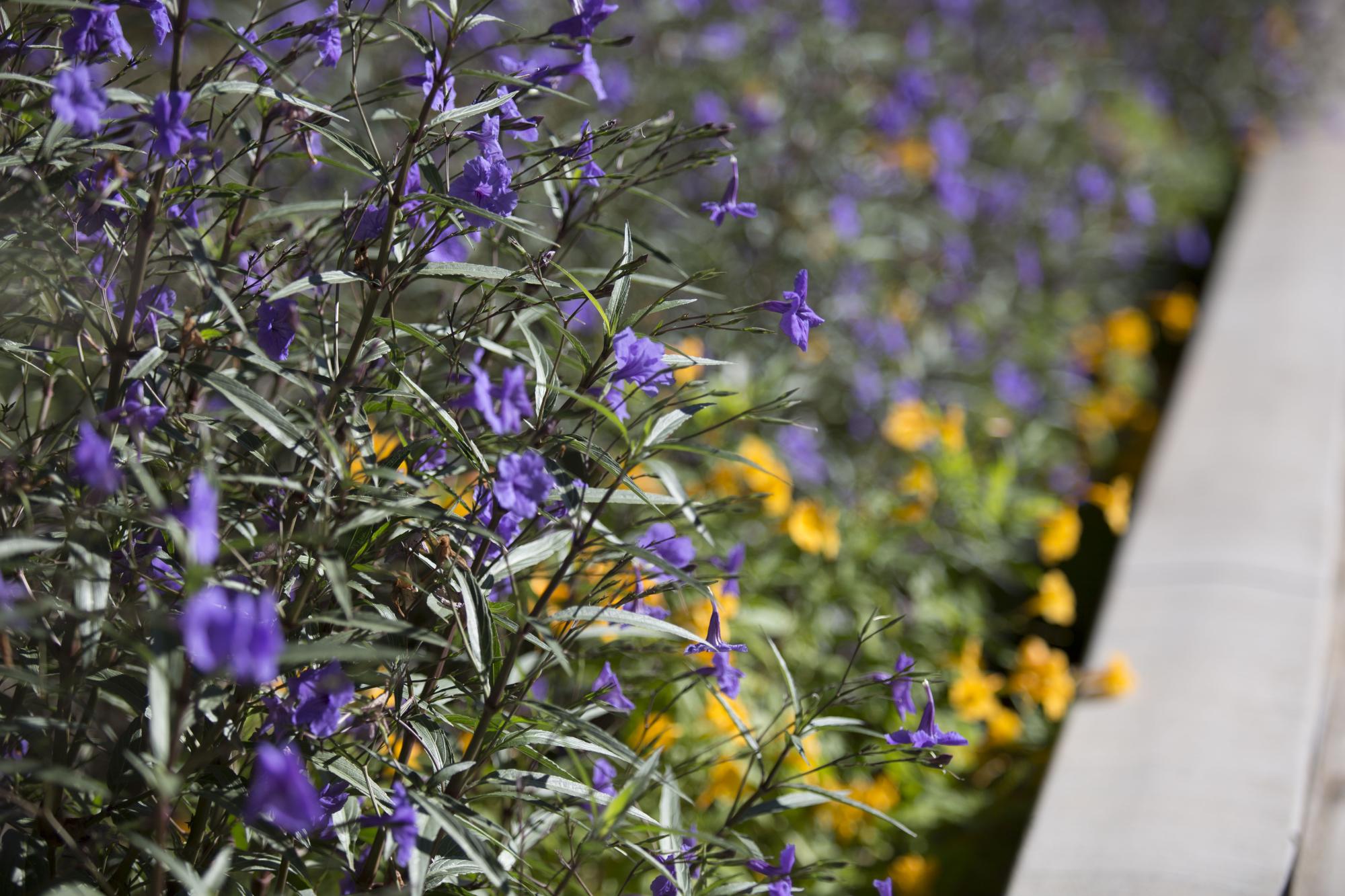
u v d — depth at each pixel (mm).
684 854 2027
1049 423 3828
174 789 1782
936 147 3711
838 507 2811
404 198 1938
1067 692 2635
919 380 3512
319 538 1854
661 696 2408
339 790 1947
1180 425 3535
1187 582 2822
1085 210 4691
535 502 1889
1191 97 6402
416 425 2115
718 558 2248
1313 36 7141
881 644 2693
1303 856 2416
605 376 1989
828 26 3727
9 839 1905
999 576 3113
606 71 3121
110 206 1969
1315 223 5148
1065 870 2344
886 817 1999
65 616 1896
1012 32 5047
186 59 2684
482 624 1927
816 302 3240
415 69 2791
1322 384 3754
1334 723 2668
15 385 2207
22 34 1992
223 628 1714
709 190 3225
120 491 1908
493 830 1954
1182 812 2414
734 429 2695
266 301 1951
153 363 1895
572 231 2225
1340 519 3188
